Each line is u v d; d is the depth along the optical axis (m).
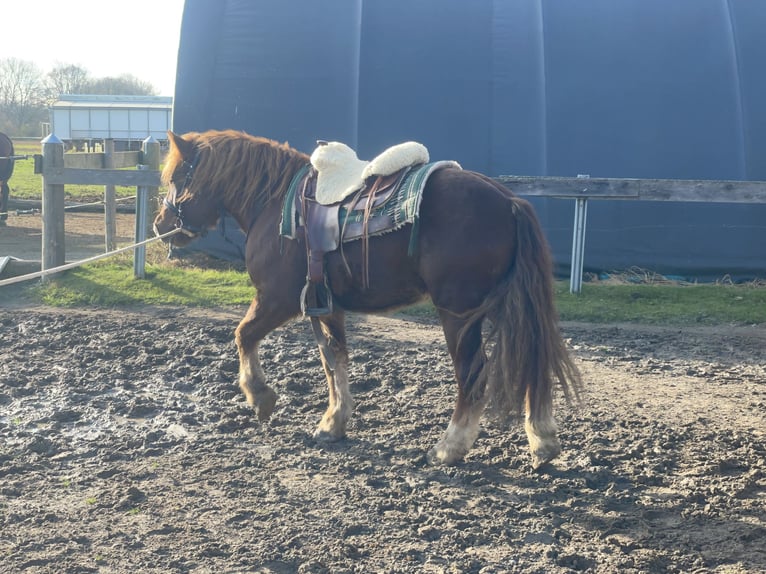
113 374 6.64
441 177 4.60
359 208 4.68
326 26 11.62
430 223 4.50
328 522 4.18
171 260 11.20
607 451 5.14
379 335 8.08
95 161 10.90
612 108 11.17
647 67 11.27
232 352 7.30
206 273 10.28
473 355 4.62
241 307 9.01
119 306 9.02
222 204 5.45
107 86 72.38
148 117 44.22
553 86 11.27
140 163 12.20
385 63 11.46
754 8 11.48
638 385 6.60
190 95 11.53
